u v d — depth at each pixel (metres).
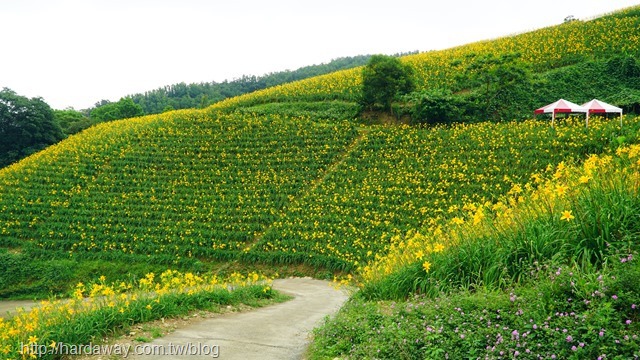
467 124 34.44
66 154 38.25
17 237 28.86
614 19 49.47
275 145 36.00
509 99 36.66
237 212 28.56
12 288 23.72
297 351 6.87
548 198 7.12
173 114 46.78
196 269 24.08
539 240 6.35
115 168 35.38
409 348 5.07
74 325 7.30
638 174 6.45
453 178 27.02
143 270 24.44
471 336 4.81
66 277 24.23
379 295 8.38
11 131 50.97
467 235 7.86
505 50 47.03
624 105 33.62
